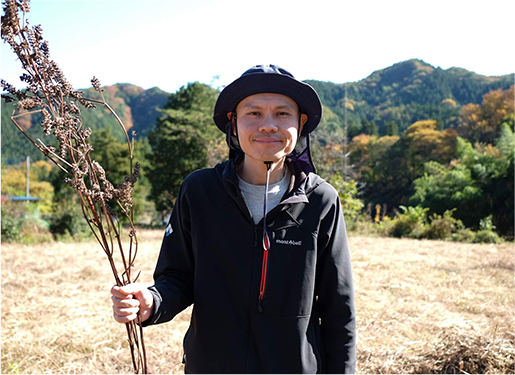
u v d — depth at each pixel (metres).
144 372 1.41
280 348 1.46
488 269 8.30
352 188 18.45
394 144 51.38
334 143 20.77
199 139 27.95
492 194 21.70
